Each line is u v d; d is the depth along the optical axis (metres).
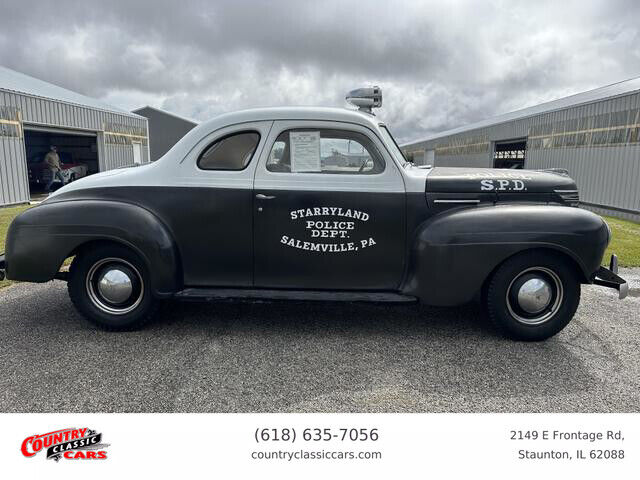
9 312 4.35
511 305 3.75
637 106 11.67
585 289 5.38
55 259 3.76
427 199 3.73
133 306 3.87
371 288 3.85
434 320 4.25
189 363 3.34
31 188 19.08
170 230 3.79
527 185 3.87
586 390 3.03
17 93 13.93
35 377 3.11
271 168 3.76
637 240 8.27
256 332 3.92
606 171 12.98
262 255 3.80
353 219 3.72
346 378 3.15
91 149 21.16
